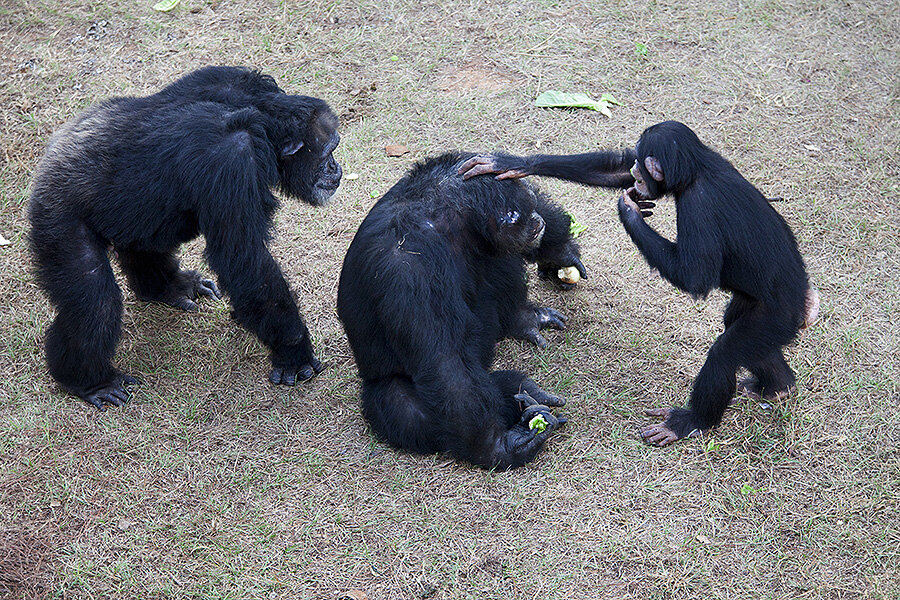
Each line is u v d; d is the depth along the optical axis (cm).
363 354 689
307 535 638
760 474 669
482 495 661
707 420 681
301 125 715
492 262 702
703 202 630
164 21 1151
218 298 843
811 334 770
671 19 1136
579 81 1047
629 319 799
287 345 737
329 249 873
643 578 607
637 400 731
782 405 712
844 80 1050
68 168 689
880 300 801
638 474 671
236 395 748
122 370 770
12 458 692
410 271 633
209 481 677
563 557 620
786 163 942
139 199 688
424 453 692
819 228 870
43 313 814
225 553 628
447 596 600
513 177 668
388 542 632
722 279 656
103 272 708
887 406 711
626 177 691
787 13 1148
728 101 1021
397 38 1114
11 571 616
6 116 1018
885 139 971
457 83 1051
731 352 656
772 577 605
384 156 959
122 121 705
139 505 660
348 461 692
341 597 600
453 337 636
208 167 674
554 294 824
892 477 662
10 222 907
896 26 1127
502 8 1154
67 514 654
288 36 1121
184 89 735
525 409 691
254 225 684
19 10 1170
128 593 605
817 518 639
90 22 1152
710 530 634
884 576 602
